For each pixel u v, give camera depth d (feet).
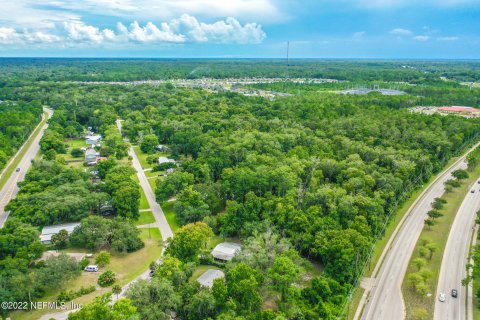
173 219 515.91
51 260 360.07
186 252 392.68
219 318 296.71
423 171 652.48
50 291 356.59
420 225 508.94
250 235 438.81
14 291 327.47
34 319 319.47
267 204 473.26
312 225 429.38
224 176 584.81
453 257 435.12
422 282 364.99
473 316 341.41
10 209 485.97
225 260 410.93
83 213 477.36
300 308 325.01
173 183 554.05
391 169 623.77
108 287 365.81
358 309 347.97
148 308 298.56
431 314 343.05
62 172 592.19
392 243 463.01
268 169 569.64
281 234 440.45
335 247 375.04
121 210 488.85
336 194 492.95
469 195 603.67
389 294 370.32
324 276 372.17
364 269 401.90
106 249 431.02
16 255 378.94
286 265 333.83
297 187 537.24
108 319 283.18
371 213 469.16
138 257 421.18
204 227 431.84
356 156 639.76
